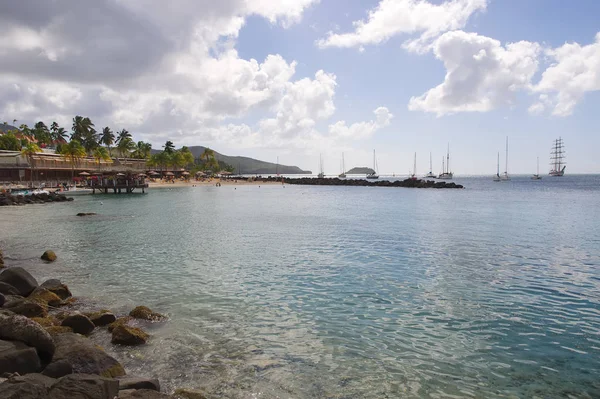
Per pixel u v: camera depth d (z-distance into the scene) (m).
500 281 14.99
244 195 84.69
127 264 18.06
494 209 46.53
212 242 24.06
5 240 25.16
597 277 15.59
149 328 10.41
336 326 10.56
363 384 7.61
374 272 16.36
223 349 9.15
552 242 23.55
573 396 7.25
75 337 8.39
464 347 9.29
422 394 7.30
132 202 61.09
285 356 8.80
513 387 7.55
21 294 12.82
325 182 153.88
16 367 6.85
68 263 18.36
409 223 33.22
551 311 11.71
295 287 14.22
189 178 158.38
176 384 7.55
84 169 107.44
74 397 5.48
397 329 10.36
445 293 13.45
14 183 81.94
